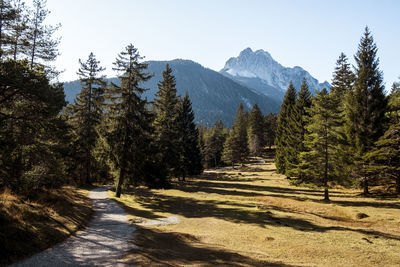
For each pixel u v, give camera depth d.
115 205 21.95
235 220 18.62
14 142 12.29
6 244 8.82
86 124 31.89
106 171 39.28
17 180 14.51
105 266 8.52
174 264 8.97
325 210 22.70
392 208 21.73
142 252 10.23
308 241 13.41
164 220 17.98
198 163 51.06
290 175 39.72
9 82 11.06
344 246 12.46
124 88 24.78
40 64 19.06
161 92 40.16
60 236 11.70
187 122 49.31
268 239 13.79
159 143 36.12
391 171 27.14
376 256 11.01
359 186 29.91
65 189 23.89
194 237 13.88
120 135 24.20
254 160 83.06
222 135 96.94
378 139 28.61
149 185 26.56
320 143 28.70
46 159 14.89
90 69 32.94
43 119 13.39
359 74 31.58
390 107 30.20
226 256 10.33
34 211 13.05
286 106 54.25
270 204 26.00
